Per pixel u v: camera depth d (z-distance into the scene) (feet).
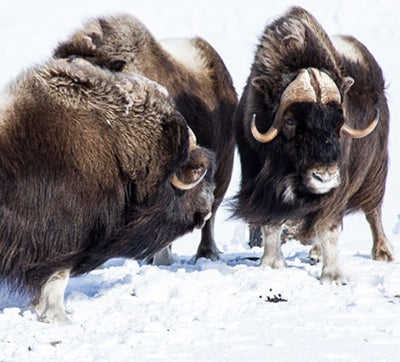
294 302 78.48
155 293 82.17
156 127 75.00
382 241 106.73
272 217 91.30
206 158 78.43
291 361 61.11
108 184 73.72
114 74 75.77
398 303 78.07
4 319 72.84
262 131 91.61
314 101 86.02
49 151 71.67
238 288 84.02
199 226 81.41
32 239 72.08
